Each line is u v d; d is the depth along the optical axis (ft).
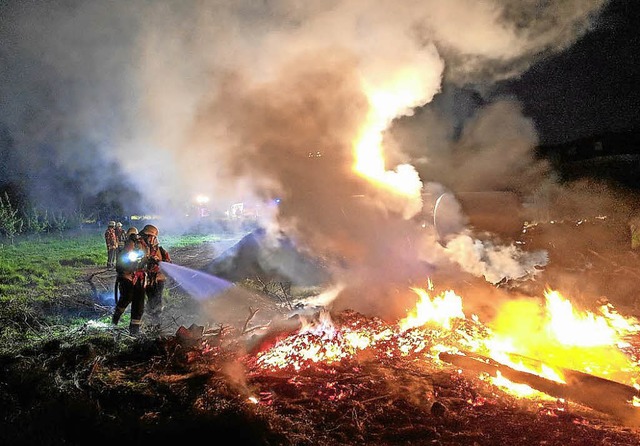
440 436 12.87
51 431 13.07
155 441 12.67
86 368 17.54
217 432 12.71
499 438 12.71
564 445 12.28
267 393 15.46
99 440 12.92
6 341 21.68
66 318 27.94
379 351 19.04
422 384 15.98
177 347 18.83
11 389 15.98
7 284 40.65
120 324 26.17
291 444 12.35
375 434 13.05
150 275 26.16
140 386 16.14
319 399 15.06
